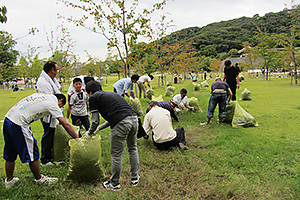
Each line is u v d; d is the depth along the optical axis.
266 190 3.12
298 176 3.49
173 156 4.23
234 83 7.50
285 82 22.39
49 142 4.00
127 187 3.27
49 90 4.25
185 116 7.44
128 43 10.57
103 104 3.25
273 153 4.34
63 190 3.15
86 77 6.08
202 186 3.22
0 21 3.33
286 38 19.47
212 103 6.39
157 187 3.22
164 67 23.16
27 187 3.21
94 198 3.00
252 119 6.22
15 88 26.28
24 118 3.13
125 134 3.21
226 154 4.35
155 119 4.68
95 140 3.42
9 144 3.15
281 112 7.89
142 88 13.10
